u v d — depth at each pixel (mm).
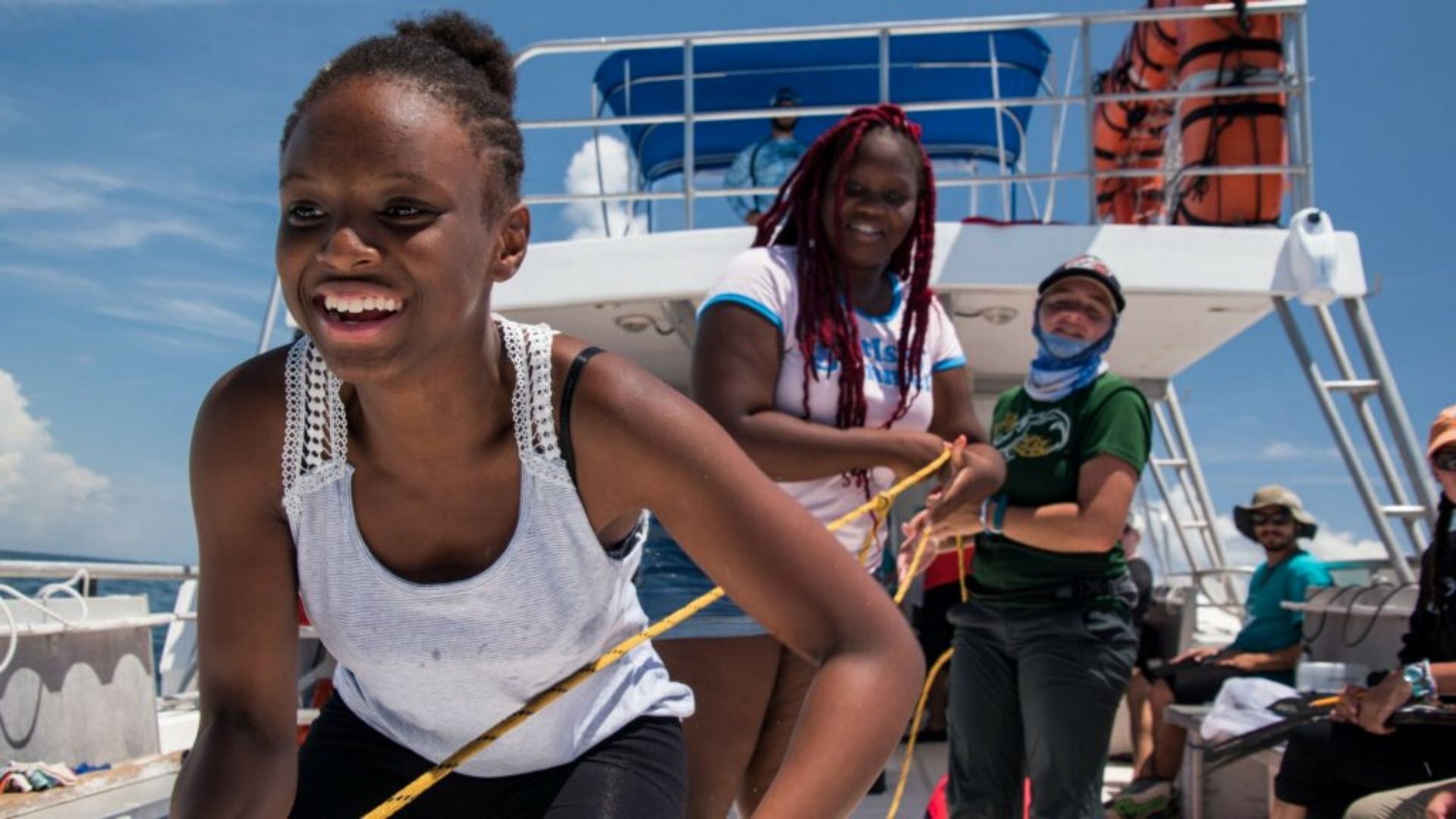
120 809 4191
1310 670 5398
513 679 1802
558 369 1687
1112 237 6160
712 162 9266
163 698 6340
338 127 1456
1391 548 6055
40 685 4473
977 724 3910
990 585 3893
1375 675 4684
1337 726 4191
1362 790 4160
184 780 1744
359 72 1507
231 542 1792
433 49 1588
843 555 1690
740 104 8656
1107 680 3688
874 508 2768
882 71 6496
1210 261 6168
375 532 1758
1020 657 3781
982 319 6852
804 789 1529
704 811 2842
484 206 1545
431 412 1633
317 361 1706
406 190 1459
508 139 1593
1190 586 7785
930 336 3320
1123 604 3770
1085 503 3689
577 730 1885
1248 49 6660
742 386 2951
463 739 1896
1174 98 6418
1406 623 5379
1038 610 3734
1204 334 7141
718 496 1646
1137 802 5746
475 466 1703
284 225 1505
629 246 6359
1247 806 5375
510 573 1721
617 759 1899
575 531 1725
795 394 3062
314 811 1891
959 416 3338
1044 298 3986
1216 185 6684
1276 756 4895
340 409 1706
